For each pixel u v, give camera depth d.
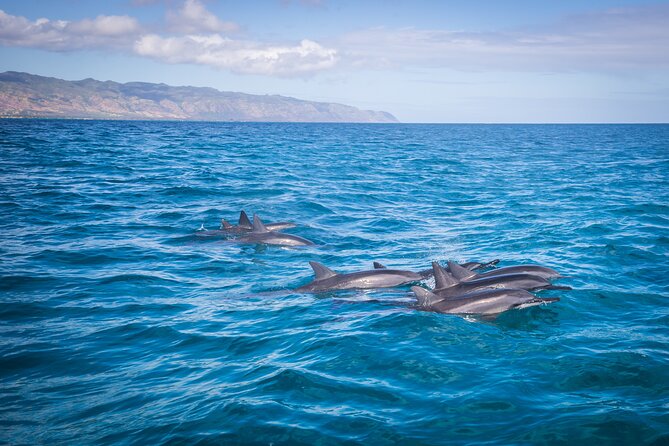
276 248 20.78
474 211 28.50
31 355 10.75
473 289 14.23
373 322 12.45
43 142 77.88
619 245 19.58
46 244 20.31
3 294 14.56
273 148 79.56
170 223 25.03
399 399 8.64
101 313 13.30
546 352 10.42
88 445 7.53
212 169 46.94
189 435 7.69
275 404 8.52
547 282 14.72
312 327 12.23
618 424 7.72
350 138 125.94
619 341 10.93
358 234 23.25
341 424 7.90
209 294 15.05
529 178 43.84
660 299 13.76
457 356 10.34
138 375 9.84
